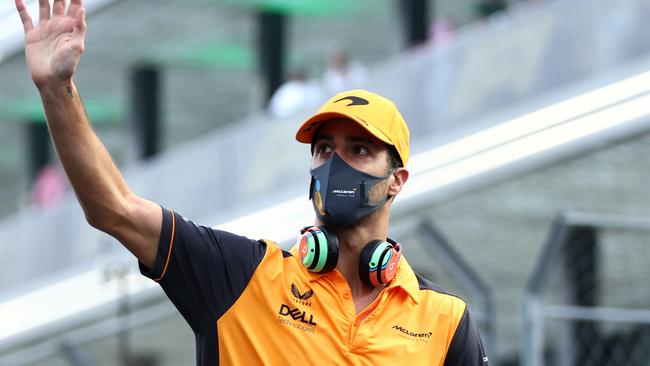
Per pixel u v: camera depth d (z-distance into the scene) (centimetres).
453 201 3475
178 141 7781
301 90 4412
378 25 5972
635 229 2580
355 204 1181
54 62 1090
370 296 1197
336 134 1196
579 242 2627
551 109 3192
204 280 1147
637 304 2998
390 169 1204
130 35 6034
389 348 1172
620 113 3080
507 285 3562
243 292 1155
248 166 3806
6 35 6144
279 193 3662
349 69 4419
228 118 7519
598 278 2666
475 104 3362
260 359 1142
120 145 8281
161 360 3378
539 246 3459
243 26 5941
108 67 6588
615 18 3062
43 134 7662
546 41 3209
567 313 2539
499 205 3478
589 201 3409
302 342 1151
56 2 1121
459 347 1214
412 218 3506
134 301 3759
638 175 3325
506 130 3284
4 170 8944
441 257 2580
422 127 3500
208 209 3969
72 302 4138
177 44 6222
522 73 3275
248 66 6644
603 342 2630
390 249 1189
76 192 1107
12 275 4594
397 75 3562
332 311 1166
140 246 1132
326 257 1164
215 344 1146
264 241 1193
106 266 3766
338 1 5588
